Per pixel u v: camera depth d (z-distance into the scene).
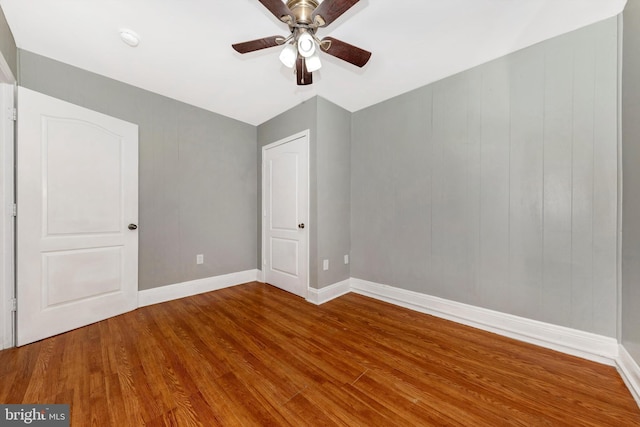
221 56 2.05
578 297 1.72
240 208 3.39
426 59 2.07
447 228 2.32
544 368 1.59
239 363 1.63
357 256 3.07
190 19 1.66
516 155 1.95
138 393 1.35
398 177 2.67
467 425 1.17
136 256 2.47
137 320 2.25
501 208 2.03
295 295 2.95
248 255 3.48
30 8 1.56
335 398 1.34
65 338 1.92
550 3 1.51
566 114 1.75
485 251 2.11
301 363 1.64
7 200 1.76
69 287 2.03
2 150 1.75
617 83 1.58
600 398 1.33
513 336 1.97
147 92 2.59
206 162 3.05
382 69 2.21
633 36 1.42
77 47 1.94
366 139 2.97
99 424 1.16
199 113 2.99
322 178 2.76
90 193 2.14
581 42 1.70
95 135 2.17
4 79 1.74
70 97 2.16
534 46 1.87
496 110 2.05
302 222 2.89
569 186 1.74
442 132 2.35
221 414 1.23
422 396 1.35
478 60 2.08
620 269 1.56
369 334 2.03
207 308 2.54
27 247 1.82
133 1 1.52
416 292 2.53
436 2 1.52
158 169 2.67
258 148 3.55
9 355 1.68
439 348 1.83
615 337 1.59
